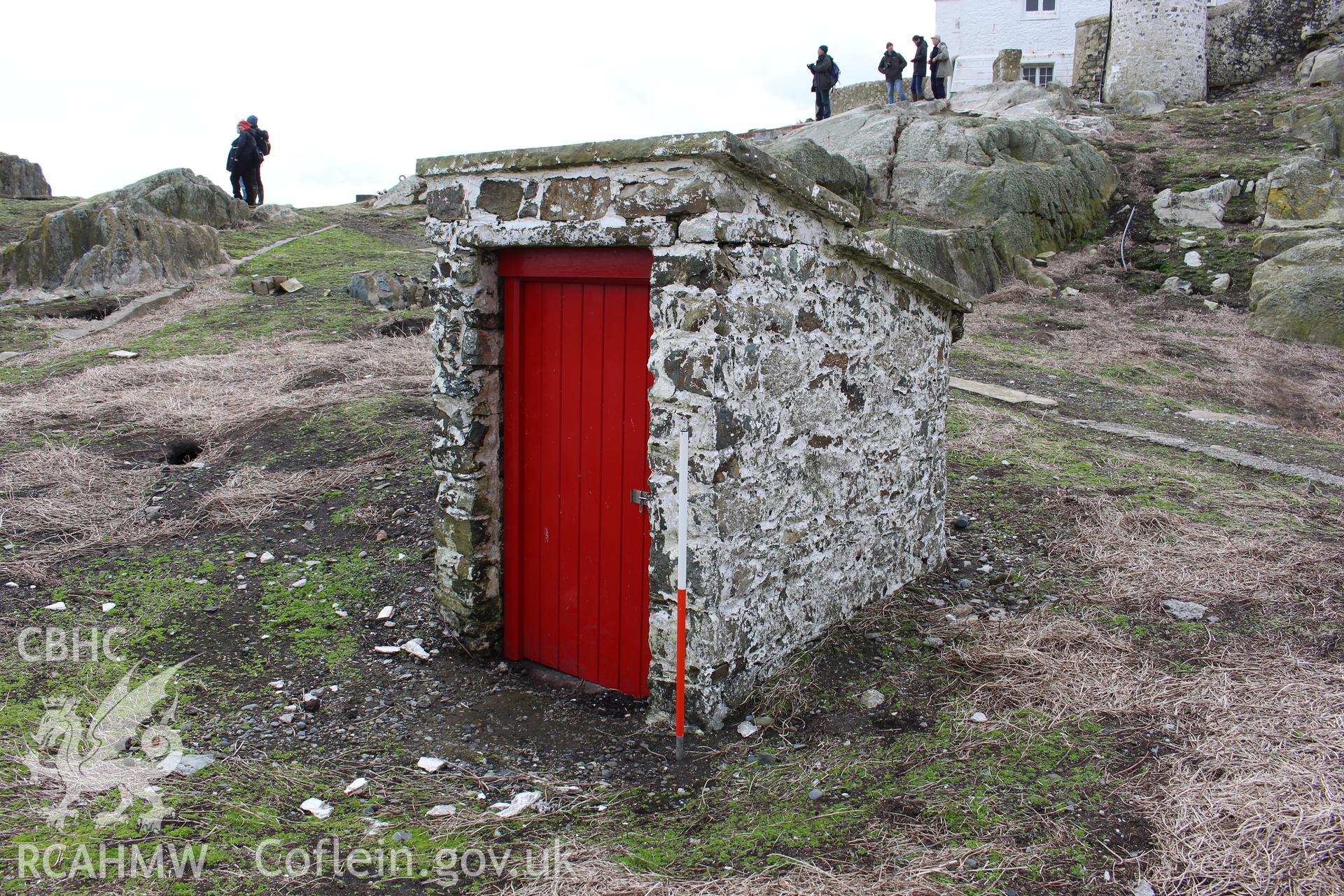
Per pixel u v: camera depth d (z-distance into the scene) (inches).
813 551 191.5
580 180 169.3
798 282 175.9
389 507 266.7
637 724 175.9
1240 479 302.8
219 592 221.9
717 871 130.3
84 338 445.4
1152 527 254.8
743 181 157.8
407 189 834.2
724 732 170.2
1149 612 207.5
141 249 529.3
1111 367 458.3
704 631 164.9
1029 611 212.2
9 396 355.9
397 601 223.5
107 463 291.0
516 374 195.0
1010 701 173.5
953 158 711.7
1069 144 724.7
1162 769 148.4
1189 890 121.4
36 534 244.4
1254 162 709.3
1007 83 890.1
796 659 188.4
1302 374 457.4
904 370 215.5
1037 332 522.0
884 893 122.6
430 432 315.3
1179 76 935.0
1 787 144.8
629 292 174.2
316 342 422.6
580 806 149.9
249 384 363.9
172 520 256.8
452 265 191.0
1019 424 353.4
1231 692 170.9
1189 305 571.8
